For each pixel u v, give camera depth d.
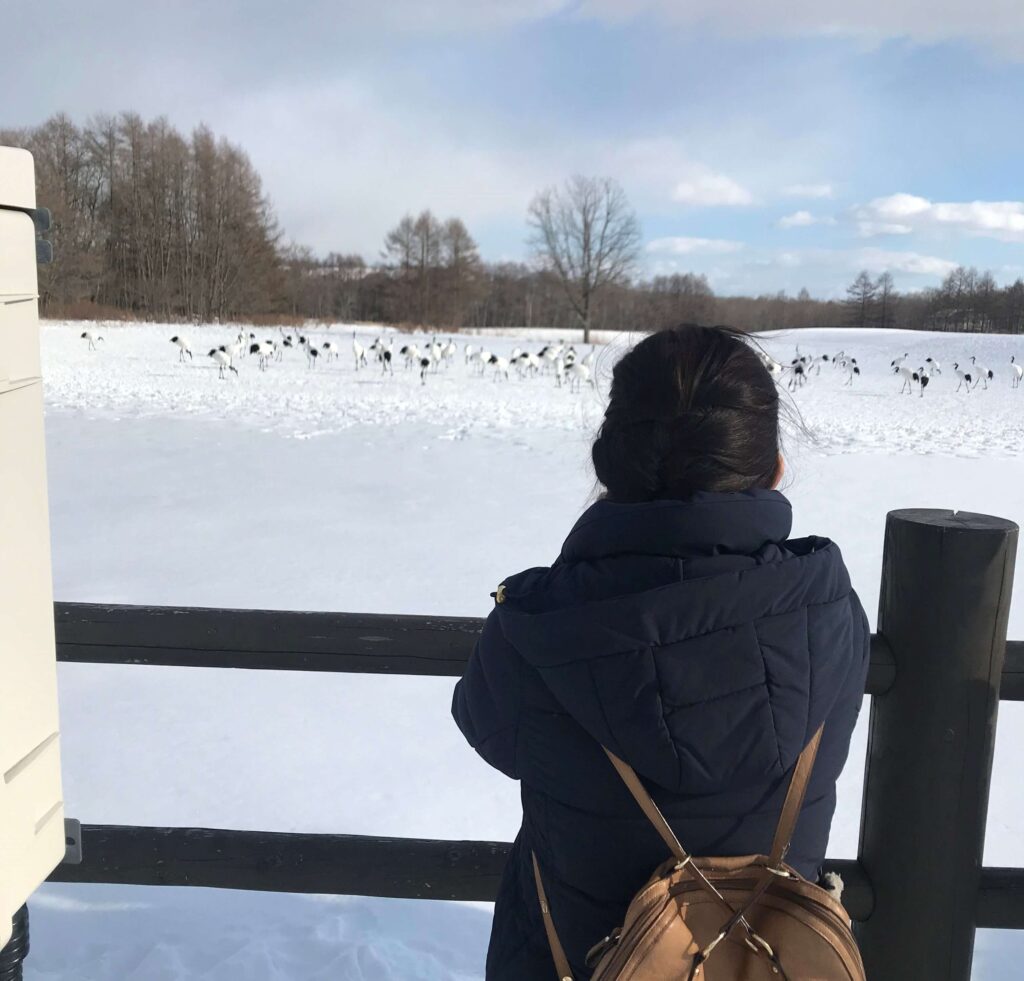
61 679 4.15
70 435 12.05
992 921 1.82
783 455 1.39
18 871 1.44
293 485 8.98
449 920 2.57
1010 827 3.12
